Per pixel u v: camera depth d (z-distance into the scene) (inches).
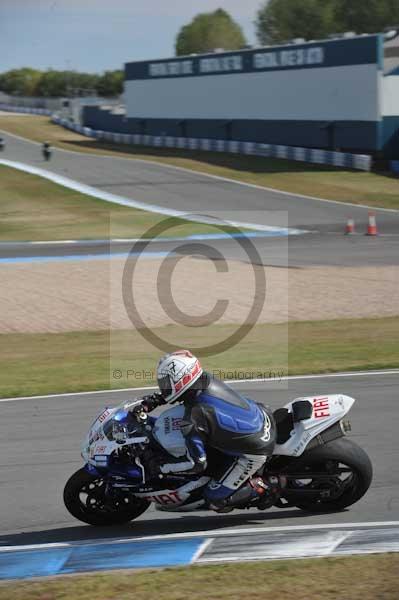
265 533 933.2
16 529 968.9
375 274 3159.5
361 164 7180.1
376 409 1435.8
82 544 915.4
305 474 980.6
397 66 7514.8
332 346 1984.5
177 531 958.4
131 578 784.3
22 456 1216.2
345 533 918.4
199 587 754.8
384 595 722.8
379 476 1115.3
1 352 1984.5
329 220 5093.5
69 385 1636.3
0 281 3036.4
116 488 953.5
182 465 921.5
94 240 4446.4
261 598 723.4
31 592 754.8
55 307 2532.0
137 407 962.1
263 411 985.5
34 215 5649.6
